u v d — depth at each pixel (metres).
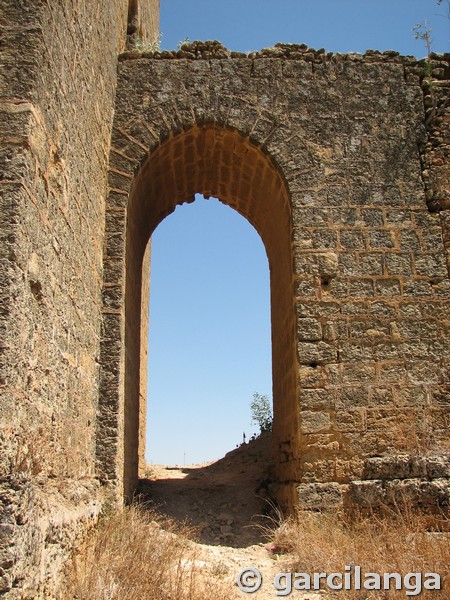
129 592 5.50
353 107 10.62
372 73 10.84
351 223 10.02
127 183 9.94
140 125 10.30
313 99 10.62
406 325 9.57
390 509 7.80
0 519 4.32
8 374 4.68
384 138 10.49
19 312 4.98
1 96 5.45
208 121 10.43
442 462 8.41
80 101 7.55
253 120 10.45
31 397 5.27
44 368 5.73
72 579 5.52
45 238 5.85
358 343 9.44
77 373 7.37
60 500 5.97
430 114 10.65
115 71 10.48
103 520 7.63
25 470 4.93
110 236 9.60
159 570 6.06
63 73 6.62
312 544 7.27
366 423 9.08
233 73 10.70
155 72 10.66
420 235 10.02
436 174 10.32
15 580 4.28
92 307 8.52
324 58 10.86
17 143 5.30
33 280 5.40
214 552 8.13
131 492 10.60
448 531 7.66
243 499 11.34
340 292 9.67
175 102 10.48
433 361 9.42
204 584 6.31
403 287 9.76
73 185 7.13
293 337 9.88
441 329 9.59
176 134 10.42
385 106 10.67
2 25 5.70
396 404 9.20
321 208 10.05
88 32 8.04
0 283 4.85
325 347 9.38
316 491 8.67
